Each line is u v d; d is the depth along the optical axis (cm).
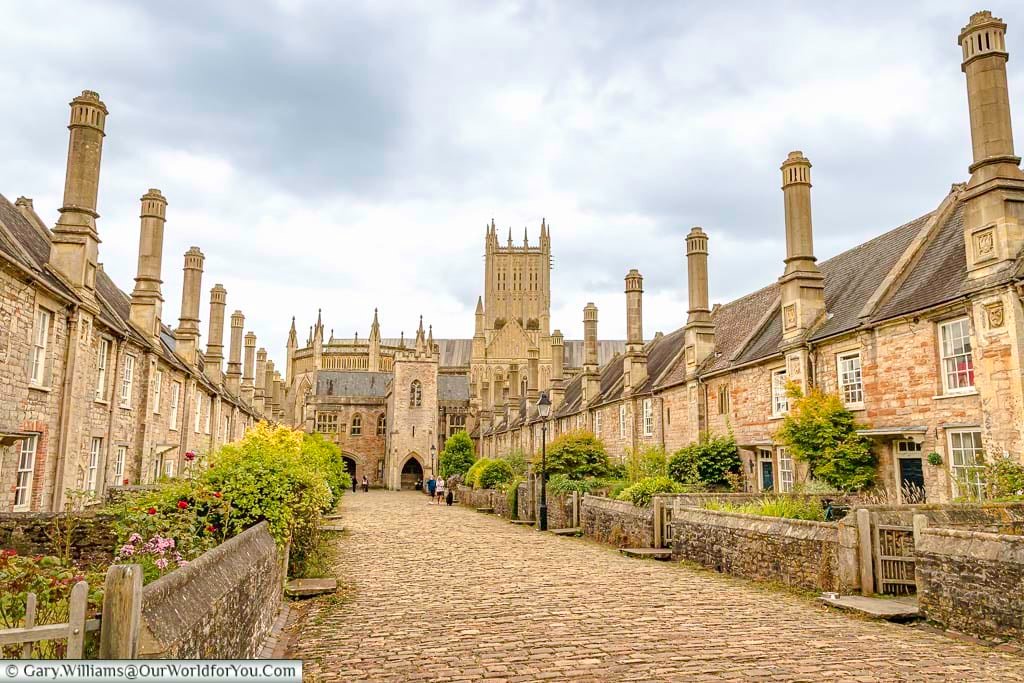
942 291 1678
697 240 3075
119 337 2261
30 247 1827
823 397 2025
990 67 1567
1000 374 1479
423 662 805
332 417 8150
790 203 2327
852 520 1211
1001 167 1528
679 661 794
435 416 7456
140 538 873
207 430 3766
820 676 732
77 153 1948
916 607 1073
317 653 859
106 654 466
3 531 1254
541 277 11200
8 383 1548
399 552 1925
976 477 1527
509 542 2200
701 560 1616
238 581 713
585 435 3181
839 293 2311
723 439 2655
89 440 2019
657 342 4388
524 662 796
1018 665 780
